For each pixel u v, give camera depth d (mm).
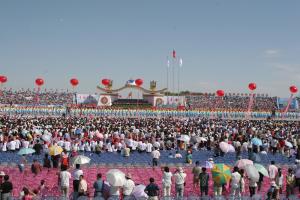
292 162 36438
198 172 24766
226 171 22016
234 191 22344
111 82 109562
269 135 47938
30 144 38375
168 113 89750
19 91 116812
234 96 123125
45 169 31422
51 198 19812
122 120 69500
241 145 40062
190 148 35906
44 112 84438
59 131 45969
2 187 19281
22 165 29625
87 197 19766
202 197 20516
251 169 22297
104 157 36656
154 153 32469
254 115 91250
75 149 33812
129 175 20406
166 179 22375
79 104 103000
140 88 109625
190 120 72500
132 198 19234
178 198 20391
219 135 47406
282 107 114312
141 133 46406
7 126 49594
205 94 125750
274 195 21109
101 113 87000
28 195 18641
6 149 38125
